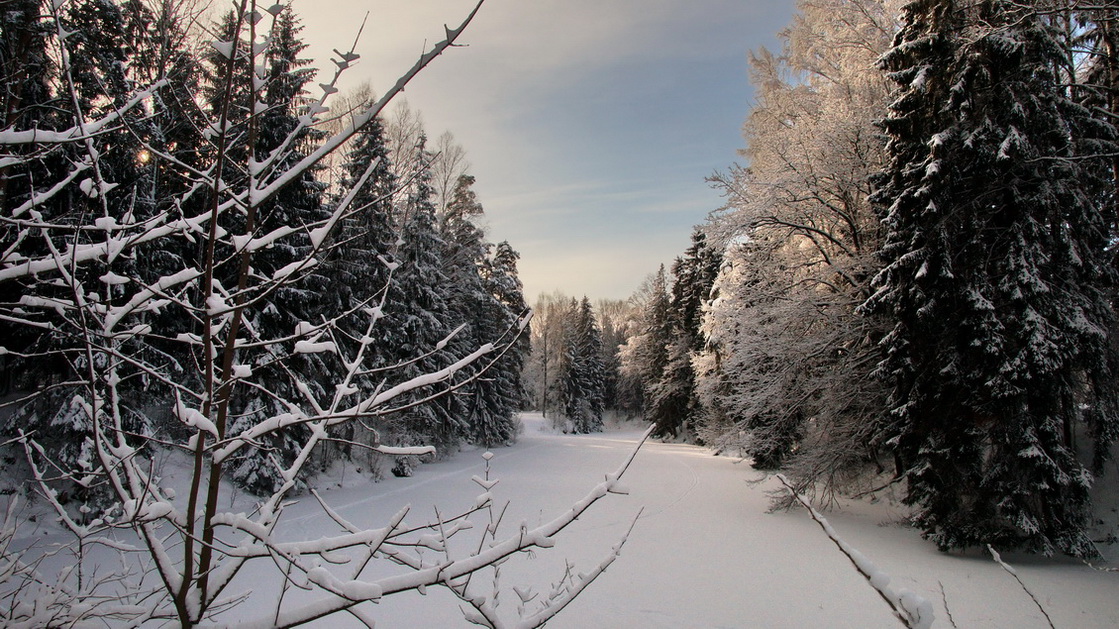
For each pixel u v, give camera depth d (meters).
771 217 16.06
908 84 11.97
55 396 10.28
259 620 1.89
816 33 18.70
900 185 12.33
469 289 31.08
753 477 20.55
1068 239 10.61
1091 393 11.20
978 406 10.34
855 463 14.52
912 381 11.71
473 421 31.94
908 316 11.44
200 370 2.03
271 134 11.59
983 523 10.11
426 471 22.88
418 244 23.02
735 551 10.95
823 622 7.68
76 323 1.95
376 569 9.10
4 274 1.92
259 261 13.59
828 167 15.24
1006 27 9.24
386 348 21.22
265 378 12.76
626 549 11.02
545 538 1.89
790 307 15.13
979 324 10.17
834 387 14.30
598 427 58.22
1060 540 9.62
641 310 64.25
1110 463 11.84
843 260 15.41
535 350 73.94
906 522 12.63
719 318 17.69
